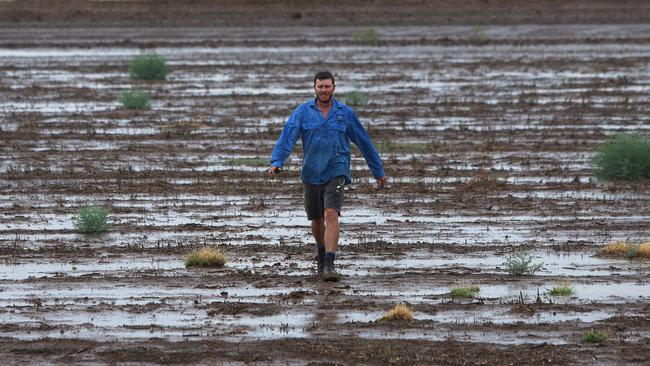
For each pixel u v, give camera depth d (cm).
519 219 3994
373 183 4712
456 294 2858
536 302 2783
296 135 3027
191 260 3259
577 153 5578
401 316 2617
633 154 4862
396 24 14575
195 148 5803
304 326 2570
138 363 2311
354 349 2367
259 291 2931
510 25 14375
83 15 14862
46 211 4191
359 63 10244
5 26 14400
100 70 9869
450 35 13338
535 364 2266
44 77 9362
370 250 3459
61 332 2548
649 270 3184
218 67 9975
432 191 4525
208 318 2656
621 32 13500
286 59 10712
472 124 6625
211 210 4178
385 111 7225
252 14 15000
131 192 4569
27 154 5644
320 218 3094
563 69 9644
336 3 15425
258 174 4966
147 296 2888
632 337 2478
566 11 15075
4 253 3456
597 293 2905
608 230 3791
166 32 13938
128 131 6456
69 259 3369
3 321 2648
